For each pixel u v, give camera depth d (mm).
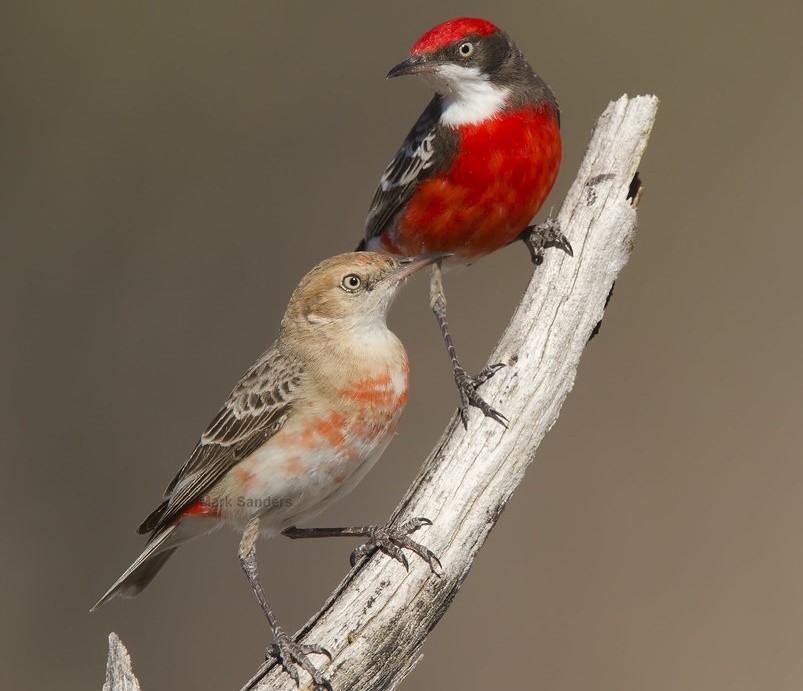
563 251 8562
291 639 7613
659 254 17078
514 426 8117
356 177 17641
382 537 7730
